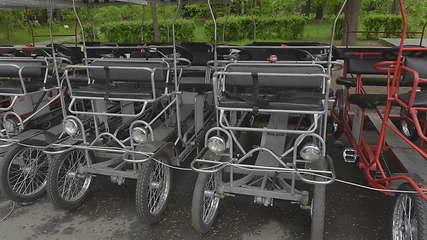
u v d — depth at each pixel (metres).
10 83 3.69
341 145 4.30
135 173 3.17
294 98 2.67
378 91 6.74
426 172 3.25
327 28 13.98
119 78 3.24
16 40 11.64
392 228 2.59
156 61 3.33
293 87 2.72
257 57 4.33
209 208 3.11
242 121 4.83
